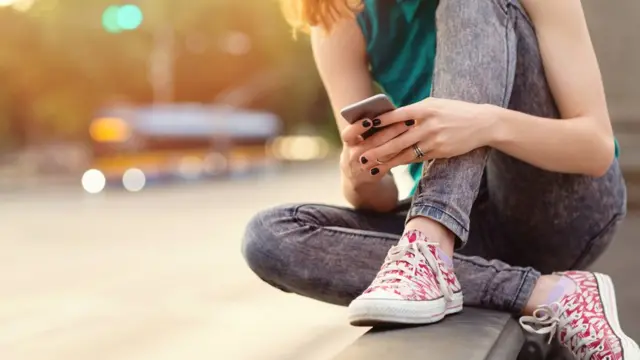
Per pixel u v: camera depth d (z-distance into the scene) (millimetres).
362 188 1927
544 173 1893
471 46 1719
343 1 1893
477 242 2078
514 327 1708
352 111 1686
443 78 1728
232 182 18062
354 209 2016
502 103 1735
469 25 1730
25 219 9703
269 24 33125
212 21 31812
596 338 1689
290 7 2061
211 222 9133
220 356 2871
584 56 1802
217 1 31578
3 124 25297
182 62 31844
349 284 1863
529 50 1812
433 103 1663
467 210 1676
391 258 1642
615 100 3271
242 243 1973
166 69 26125
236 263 5727
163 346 3100
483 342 1482
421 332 1547
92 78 24906
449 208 1651
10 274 5293
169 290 4551
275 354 2889
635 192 3135
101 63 24891
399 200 2154
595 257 2057
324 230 1894
